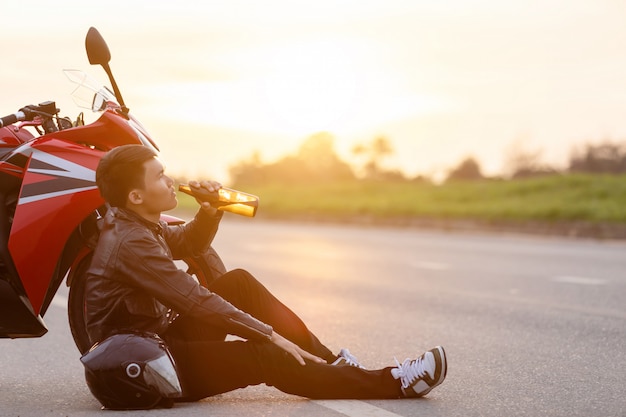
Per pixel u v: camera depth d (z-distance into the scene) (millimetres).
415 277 12484
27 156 4898
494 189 32000
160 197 4539
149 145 5023
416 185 38281
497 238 21562
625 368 6039
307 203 35281
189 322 4691
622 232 21047
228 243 19688
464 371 5902
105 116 4965
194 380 4586
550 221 23281
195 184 4820
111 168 4496
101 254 4504
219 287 4824
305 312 9016
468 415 4562
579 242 19938
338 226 28906
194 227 4934
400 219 28484
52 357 6520
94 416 4449
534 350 6785
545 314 8844
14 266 4816
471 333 7648
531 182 31219
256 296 4801
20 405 4859
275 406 4684
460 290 10938
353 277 12508
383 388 4766
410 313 8945
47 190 4809
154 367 4422
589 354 6602
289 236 22516
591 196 27062
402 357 6547
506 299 10055
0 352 6723
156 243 4504
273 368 4578
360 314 8867
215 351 4562
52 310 9172
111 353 4422
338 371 4688
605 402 4965
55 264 4816
